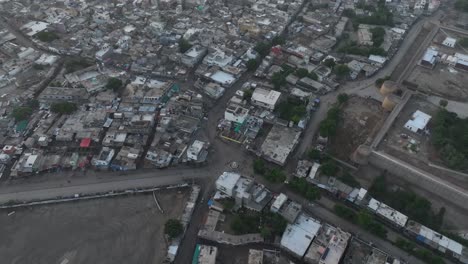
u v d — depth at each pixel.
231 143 158.50
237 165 148.88
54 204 132.75
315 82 190.75
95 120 161.38
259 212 127.88
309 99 176.75
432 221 127.81
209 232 122.12
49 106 170.62
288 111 172.75
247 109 165.75
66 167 144.25
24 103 171.38
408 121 159.38
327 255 114.62
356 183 138.50
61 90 174.00
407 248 118.94
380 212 129.25
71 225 126.62
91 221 127.94
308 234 120.88
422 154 148.62
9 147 147.25
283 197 128.38
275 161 147.88
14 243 121.19
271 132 161.00
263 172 141.75
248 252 119.56
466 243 121.75
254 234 122.25
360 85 196.38
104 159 143.88
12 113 161.75
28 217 128.62
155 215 130.12
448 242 121.06
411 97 180.25
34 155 144.25
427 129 161.38
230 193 129.88
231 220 128.00
